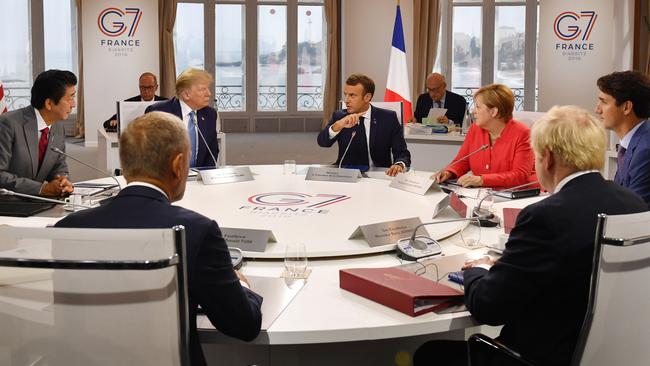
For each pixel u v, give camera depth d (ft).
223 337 5.63
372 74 38.01
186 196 10.91
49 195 10.64
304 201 10.57
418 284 6.32
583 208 5.59
